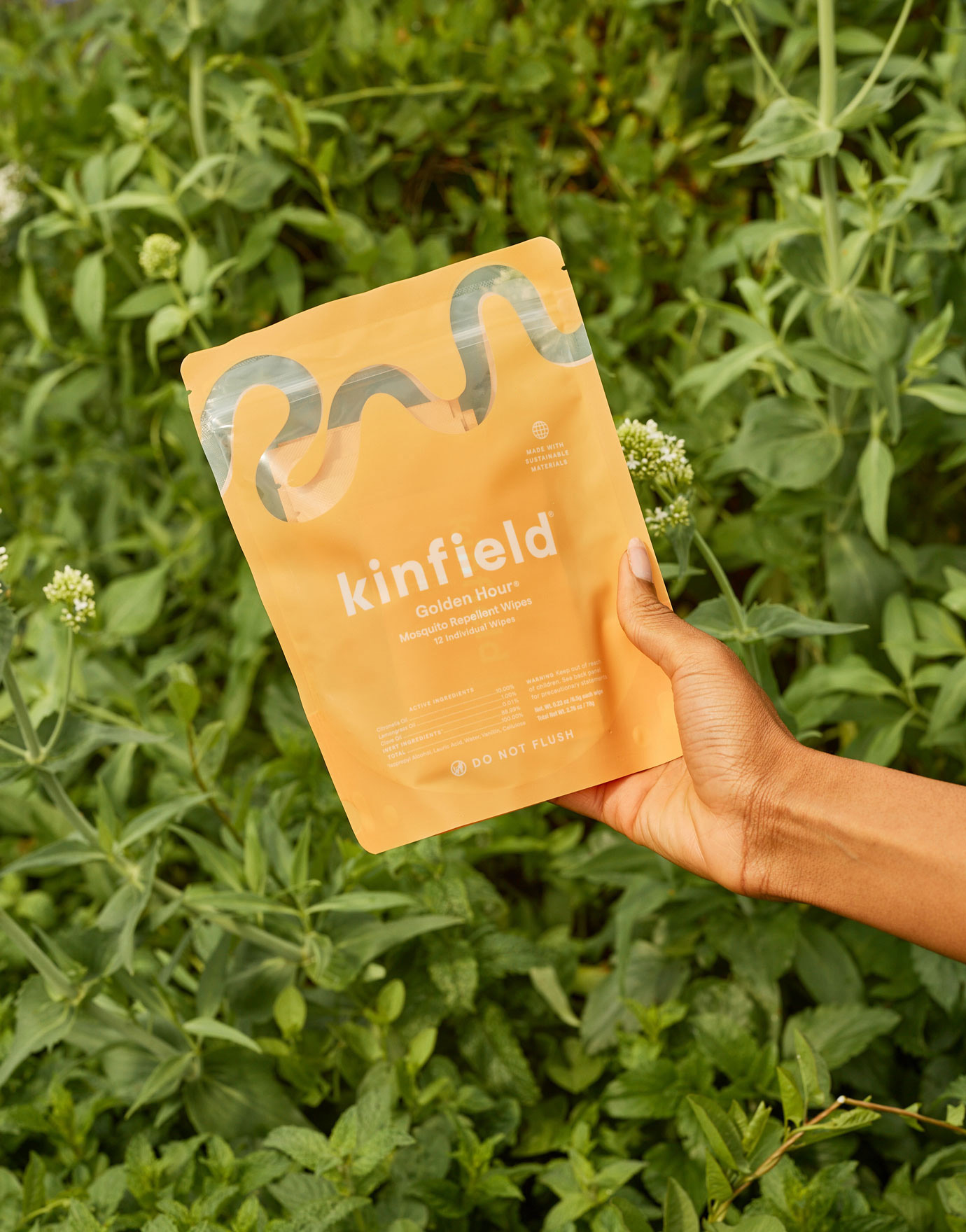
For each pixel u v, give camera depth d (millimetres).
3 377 2512
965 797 1032
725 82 1984
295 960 1399
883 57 1306
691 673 1092
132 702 1785
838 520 1693
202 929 1479
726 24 1859
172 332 1729
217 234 2039
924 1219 1171
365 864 1404
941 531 2182
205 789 1427
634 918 1420
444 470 1100
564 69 1981
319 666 1110
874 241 1527
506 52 1975
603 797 1290
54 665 1683
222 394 1116
